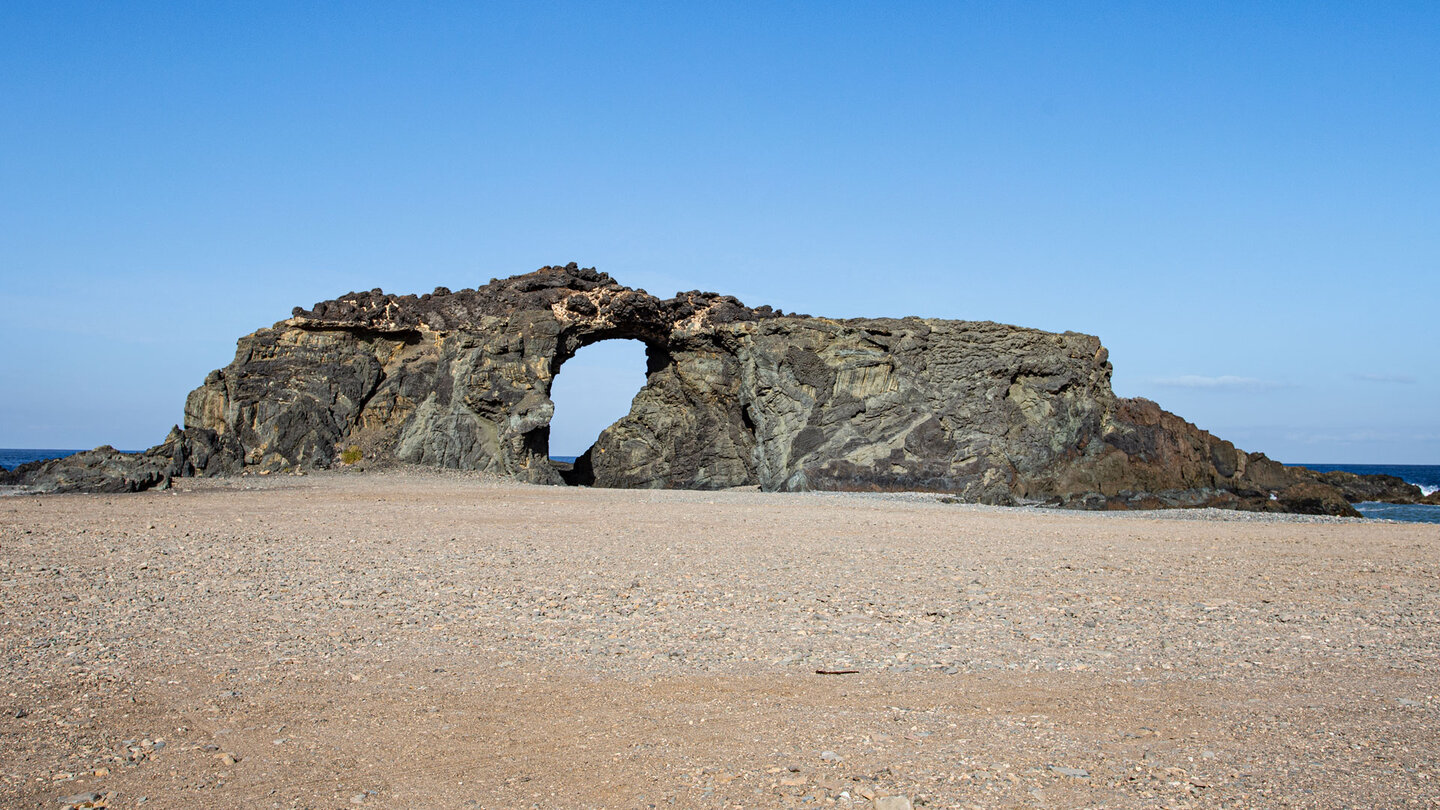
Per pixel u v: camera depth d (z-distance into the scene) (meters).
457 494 36.69
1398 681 10.39
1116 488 44.28
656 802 7.23
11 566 17.47
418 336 49.41
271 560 18.61
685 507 32.06
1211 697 9.77
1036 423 48.81
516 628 12.77
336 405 47.34
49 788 7.41
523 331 48.97
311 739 8.55
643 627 12.85
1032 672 10.71
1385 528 29.72
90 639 12.01
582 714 9.23
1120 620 13.57
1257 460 46.16
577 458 56.84
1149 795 7.23
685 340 52.62
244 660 11.09
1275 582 17.28
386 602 14.47
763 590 15.70
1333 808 6.97
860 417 49.00
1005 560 19.80
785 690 10.01
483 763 8.01
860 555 20.23
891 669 10.81
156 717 9.10
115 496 34.81
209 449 43.81
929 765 7.86
